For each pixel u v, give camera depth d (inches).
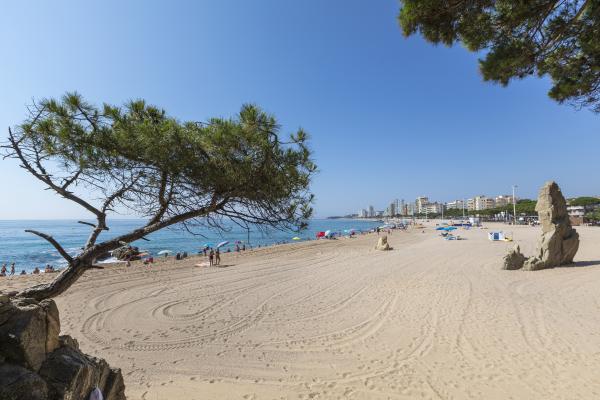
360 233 2847.0
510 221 3663.9
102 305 455.2
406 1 199.9
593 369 222.8
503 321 329.7
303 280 621.3
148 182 128.1
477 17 206.1
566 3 203.2
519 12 199.0
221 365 258.2
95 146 115.7
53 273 839.1
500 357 250.8
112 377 126.7
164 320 384.5
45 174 114.2
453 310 377.1
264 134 131.0
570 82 231.0
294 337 317.7
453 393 205.8
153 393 214.8
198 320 382.9
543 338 281.3
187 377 238.2
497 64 216.4
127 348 297.9
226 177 128.6
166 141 119.8
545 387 205.8
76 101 114.7
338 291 513.3
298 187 153.8
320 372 242.2
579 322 315.3
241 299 482.0
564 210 642.2
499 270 624.4
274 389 218.4
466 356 256.7
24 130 110.4
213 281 632.4
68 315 407.8
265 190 140.8
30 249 1670.8
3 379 77.9
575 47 222.5
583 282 476.7
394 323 344.5
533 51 214.7
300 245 1546.5
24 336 86.4
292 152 140.3
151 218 135.4
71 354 102.2
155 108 134.5
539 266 597.0
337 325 348.2
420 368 241.0
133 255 1158.3
